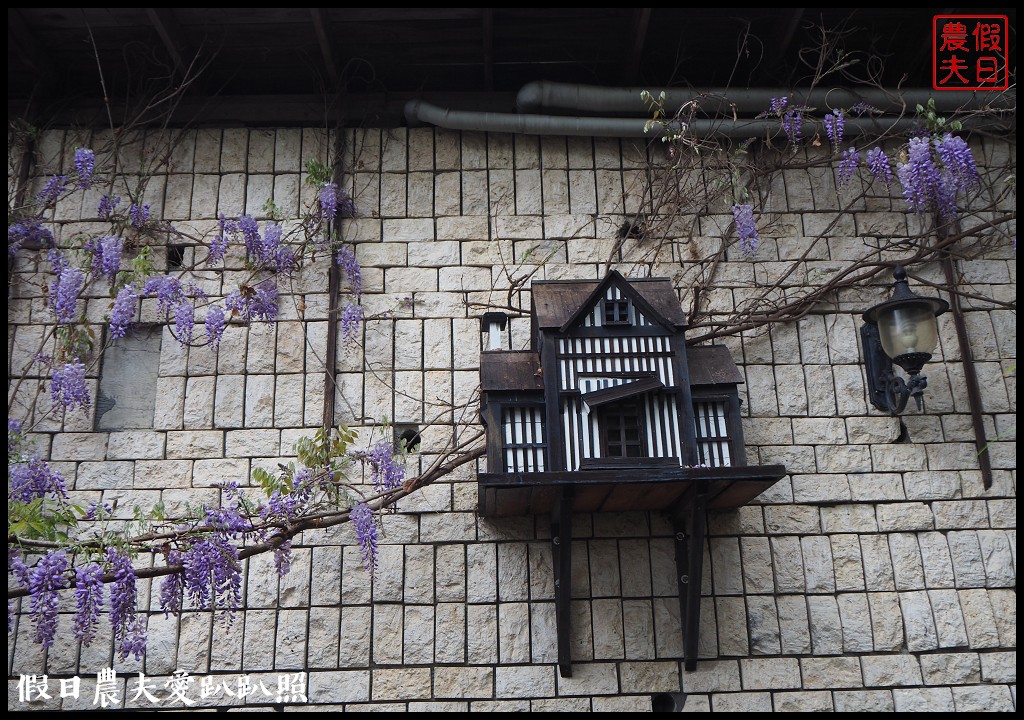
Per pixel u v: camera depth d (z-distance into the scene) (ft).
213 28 20.72
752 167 21.33
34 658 17.63
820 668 17.99
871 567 18.75
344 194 21.13
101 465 19.12
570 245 21.06
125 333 20.25
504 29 21.02
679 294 20.67
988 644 18.20
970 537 18.99
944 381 20.16
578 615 18.20
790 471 19.39
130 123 21.48
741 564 18.67
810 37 21.45
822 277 20.89
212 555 16.61
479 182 21.45
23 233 20.21
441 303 20.48
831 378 20.12
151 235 20.86
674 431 16.75
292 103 21.89
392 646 17.94
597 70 22.41
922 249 20.62
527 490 16.87
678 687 17.81
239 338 20.08
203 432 19.42
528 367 17.57
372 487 19.10
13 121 21.21
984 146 21.90
